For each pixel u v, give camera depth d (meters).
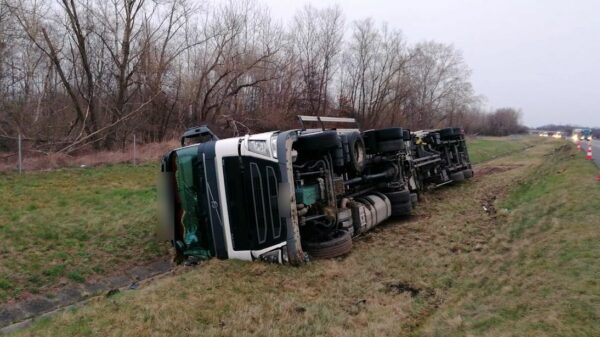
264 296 5.55
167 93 26.12
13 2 21.34
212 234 7.11
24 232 7.99
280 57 29.34
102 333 4.54
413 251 7.60
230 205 6.93
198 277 6.17
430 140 15.23
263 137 6.80
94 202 10.48
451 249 7.70
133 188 12.41
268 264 6.66
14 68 22.39
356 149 8.91
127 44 23.28
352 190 9.38
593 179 11.20
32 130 20.45
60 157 16.31
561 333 3.96
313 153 7.77
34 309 6.02
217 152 7.02
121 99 23.23
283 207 6.64
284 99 29.47
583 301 4.45
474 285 5.86
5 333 5.24
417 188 12.67
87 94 23.47
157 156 18.64
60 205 10.00
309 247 7.31
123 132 23.31
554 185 11.72
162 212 7.83
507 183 15.52
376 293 5.76
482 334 4.30
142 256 7.99
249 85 26.09
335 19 33.50
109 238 8.42
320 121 8.82
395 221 10.50
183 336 4.51
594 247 5.97
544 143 48.16
